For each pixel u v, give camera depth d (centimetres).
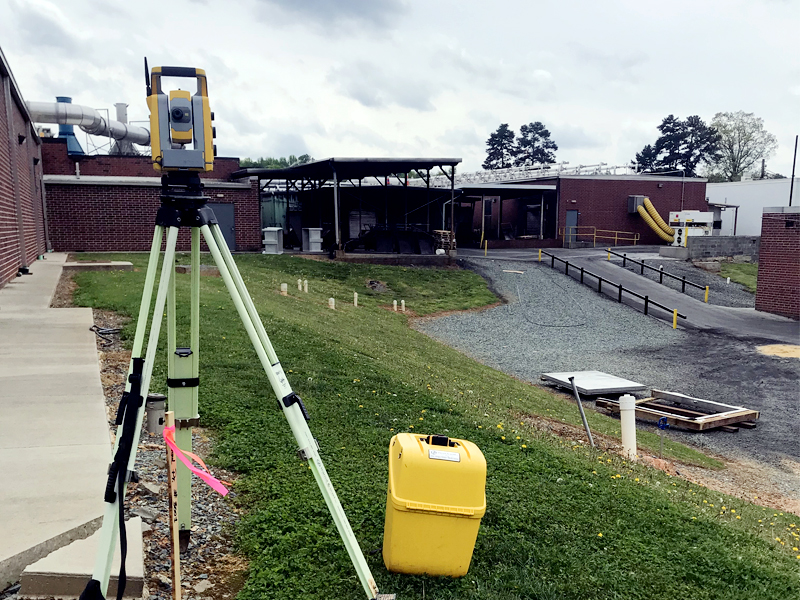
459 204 4628
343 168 3450
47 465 489
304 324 1417
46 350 871
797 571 516
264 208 4338
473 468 403
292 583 395
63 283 1561
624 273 3397
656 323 2484
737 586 462
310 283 2644
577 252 4147
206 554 427
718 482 972
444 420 835
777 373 1775
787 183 5278
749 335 2300
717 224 5259
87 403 648
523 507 557
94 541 381
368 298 2605
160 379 789
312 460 305
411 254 3462
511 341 2130
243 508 502
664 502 633
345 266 3112
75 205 2742
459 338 2134
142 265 2098
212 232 315
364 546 452
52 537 377
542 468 676
